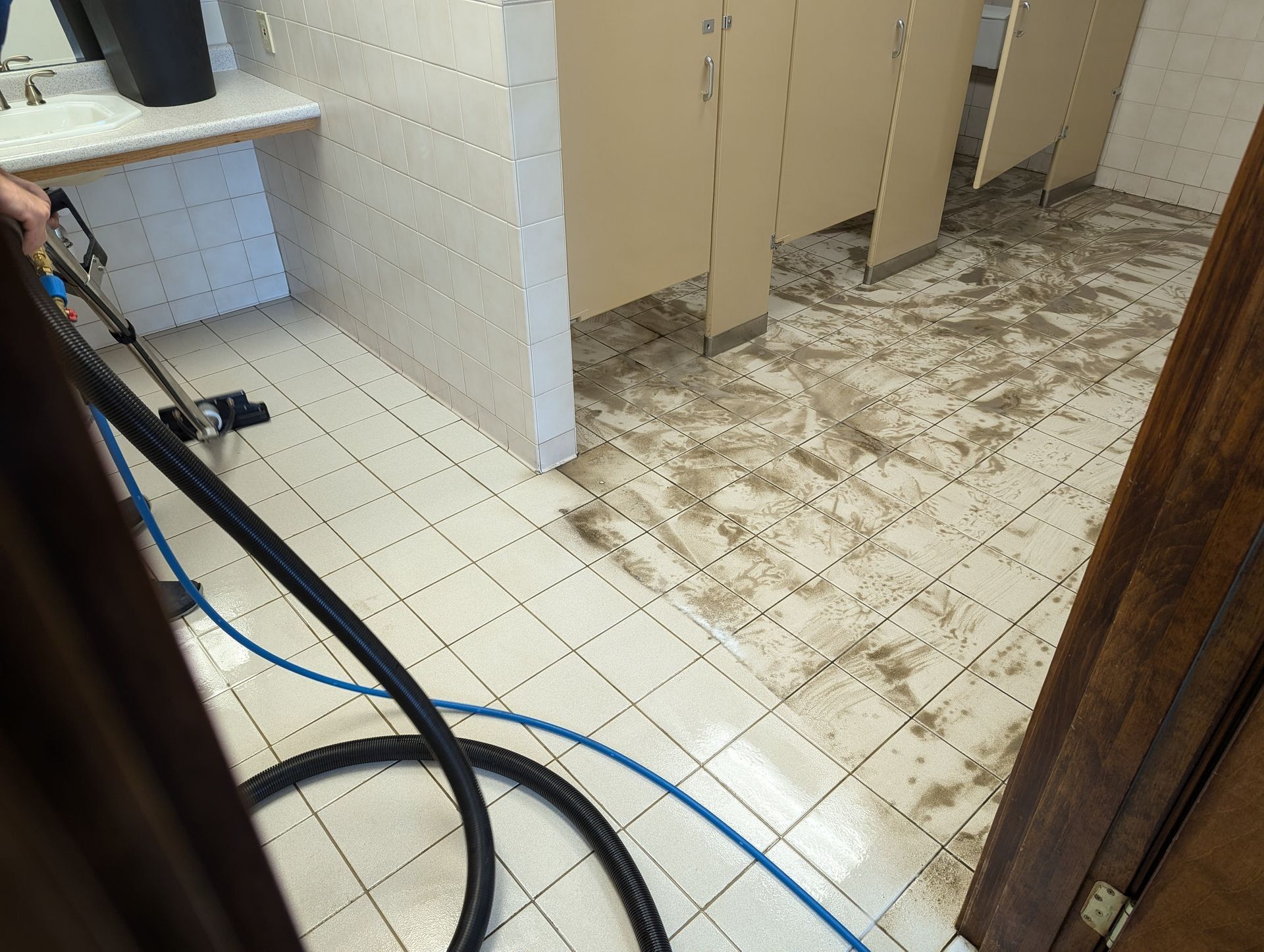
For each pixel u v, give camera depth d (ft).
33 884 0.52
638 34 8.06
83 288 6.37
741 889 5.41
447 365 9.54
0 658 0.47
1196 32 14.01
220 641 7.11
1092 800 3.99
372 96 8.54
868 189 11.76
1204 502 3.13
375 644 4.33
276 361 10.88
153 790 0.58
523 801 5.91
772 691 6.63
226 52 10.64
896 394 10.17
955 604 7.39
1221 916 3.71
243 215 11.68
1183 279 12.75
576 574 7.70
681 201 9.38
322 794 5.97
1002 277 12.88
